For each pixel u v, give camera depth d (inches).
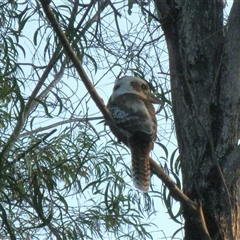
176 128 362.3
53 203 428.1
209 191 345.4
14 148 442.9
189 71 360.5
